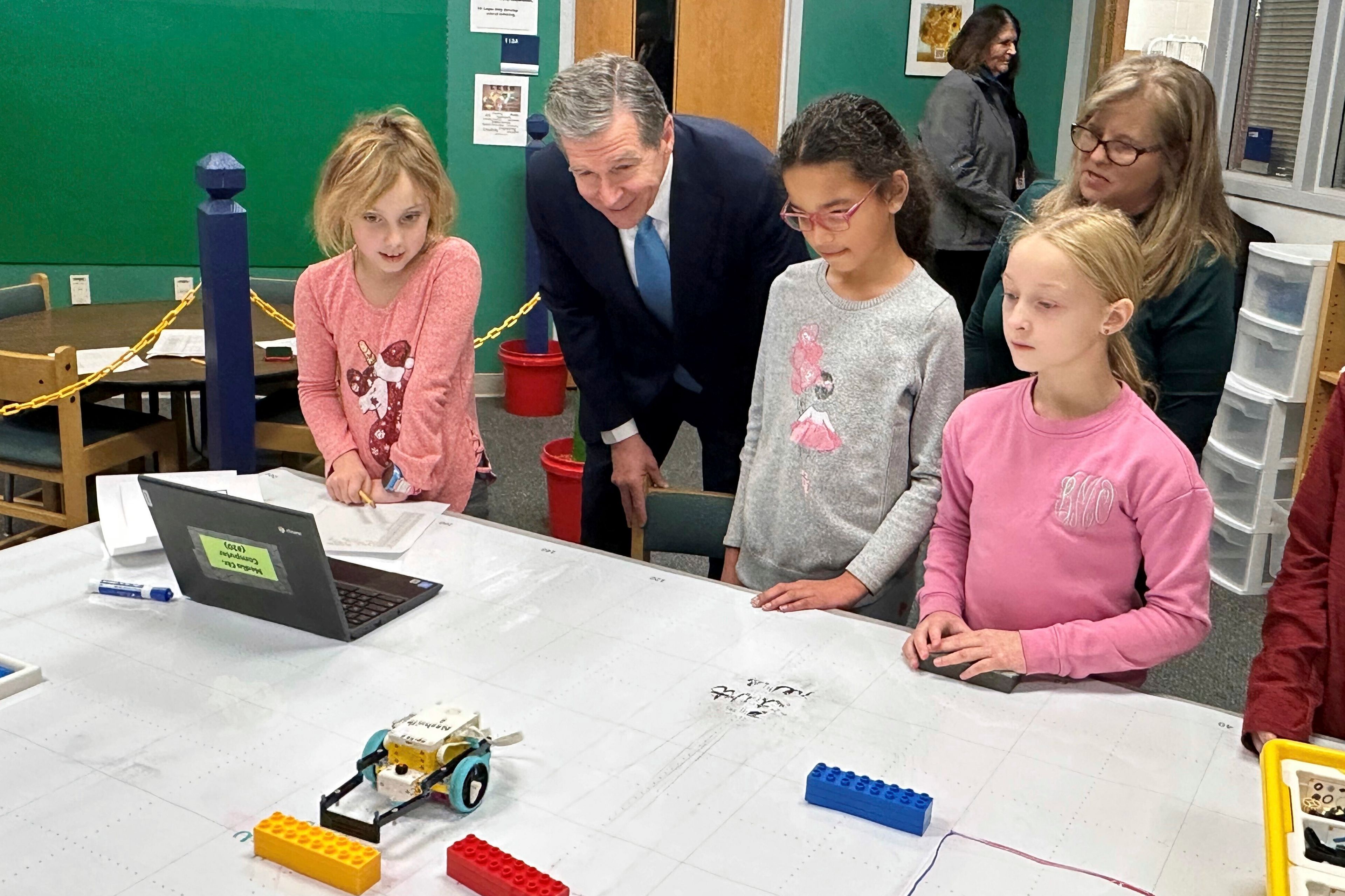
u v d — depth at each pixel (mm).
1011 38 4641
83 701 1420
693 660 1537
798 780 1277
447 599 1713
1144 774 1301
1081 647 1467
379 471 2213
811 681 1487
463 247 2150
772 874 1125
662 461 2586
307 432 3240
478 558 1859
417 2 4773
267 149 4820
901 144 1734
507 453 4523
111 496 1965
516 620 1646
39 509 2998
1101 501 1484
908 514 1736
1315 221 4055
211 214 2611
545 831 1186
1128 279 1417
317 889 1099
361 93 4832
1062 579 1529
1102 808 1237
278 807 1220
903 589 1891
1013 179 4805
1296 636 1373
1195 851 1173
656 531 2152
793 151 1660
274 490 2123
